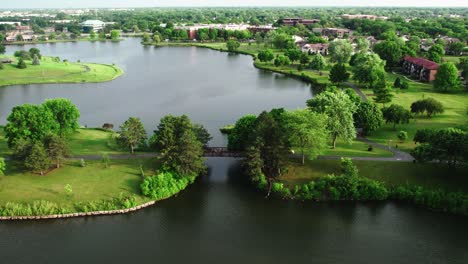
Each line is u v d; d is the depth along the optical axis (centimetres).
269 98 17538
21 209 7969
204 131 10619
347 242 7500
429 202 8450
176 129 9531
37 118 10300
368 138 11625
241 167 10281
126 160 10012
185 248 7312
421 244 7438
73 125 11362
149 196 8706
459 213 8231
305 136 9275
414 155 9350
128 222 8038
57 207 8094
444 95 16512
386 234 7719
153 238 7581
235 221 8112
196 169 9262
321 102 11062
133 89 19075
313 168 9675
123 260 6981
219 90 18950
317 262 6988
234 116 14900
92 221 8044
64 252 7162
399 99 15950
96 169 9512
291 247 7369
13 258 6975
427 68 19012
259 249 7306
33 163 8900
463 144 8750
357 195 8675
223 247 7356
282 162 9006
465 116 13525
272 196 8925
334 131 10262
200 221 8100
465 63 18988
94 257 7044
